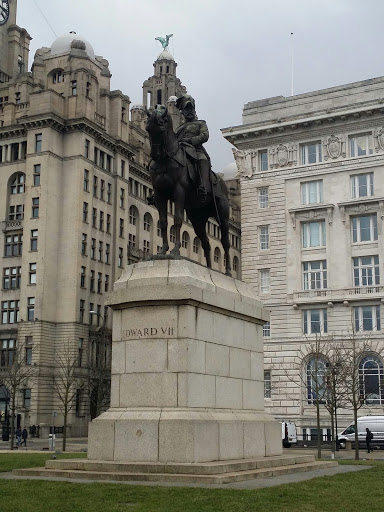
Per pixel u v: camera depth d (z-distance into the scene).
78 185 87.50
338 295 65.00
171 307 16.78
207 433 16.17
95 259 90.12
